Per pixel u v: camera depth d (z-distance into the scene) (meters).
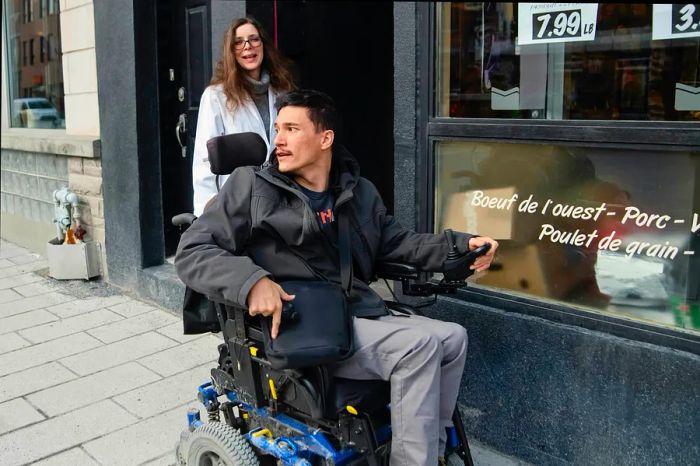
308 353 2.14
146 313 4.82
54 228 6.07
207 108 3.29
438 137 3.19
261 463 2.64
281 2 4.52
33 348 4.29
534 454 3.01
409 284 2.65
